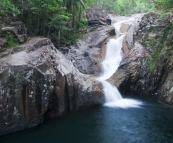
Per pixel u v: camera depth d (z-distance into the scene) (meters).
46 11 18.95
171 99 16.83
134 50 21.44
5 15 16.23
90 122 13.83
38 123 13.11
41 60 13.87
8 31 15.02
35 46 15.49
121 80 19.33
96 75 21.64
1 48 13.62
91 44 25.38
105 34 27.62
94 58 23.31
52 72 13.98
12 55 13.31
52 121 13.85
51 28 21.91
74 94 15.37
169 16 20.70
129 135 12.20
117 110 15.92
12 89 11.65
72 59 21.59
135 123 13.73
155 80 19.94
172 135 12.19
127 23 31.38
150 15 23.19
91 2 32.38
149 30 22.16
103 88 17.80
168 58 18.83
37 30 19.58
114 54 25.16
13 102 11.69
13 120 11.76
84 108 16.11
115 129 12.88
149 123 13.72
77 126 13.22
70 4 24.27
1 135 11.55
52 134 12.12
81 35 26.73
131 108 16.36
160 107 16.59
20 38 15.52
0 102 11.21
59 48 21.94
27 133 12.11
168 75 18.77
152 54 20.67
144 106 16.78
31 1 17.97
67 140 11.52
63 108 14.74
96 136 12.03
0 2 14.66
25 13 18.97
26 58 13.32
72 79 15.34
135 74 19.72
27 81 12.17
